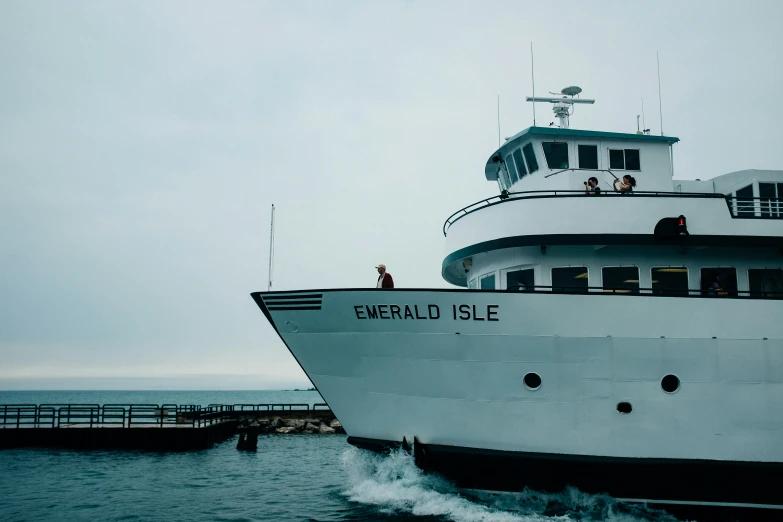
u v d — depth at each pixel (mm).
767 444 14680
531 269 16891
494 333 15047
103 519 19062
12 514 20062
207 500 22250
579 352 14836
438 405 15516
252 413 61062
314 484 25953
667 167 18375
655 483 14672
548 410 14859
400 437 15984
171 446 39094
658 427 14695
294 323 16719
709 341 14859
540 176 18297
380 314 15633
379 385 16078
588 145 18234
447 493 15828
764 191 17734
